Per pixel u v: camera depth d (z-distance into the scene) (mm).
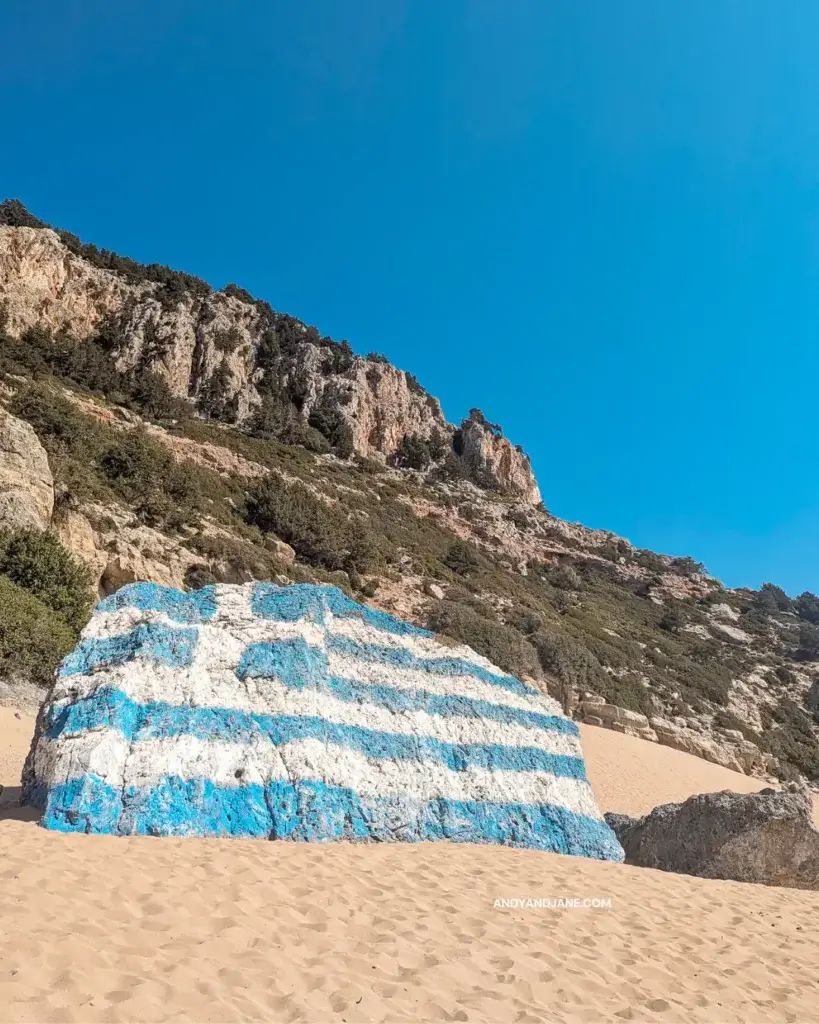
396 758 9469
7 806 8102
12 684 15352
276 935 5109
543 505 90875
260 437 59656
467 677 11078
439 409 92562
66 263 61562
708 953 6281
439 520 61688
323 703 9375
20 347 49219
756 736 40375
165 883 5781
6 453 23219
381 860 7574
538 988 4949
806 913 8188
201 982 4207
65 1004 3740
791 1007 5305
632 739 31719
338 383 77562
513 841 9508
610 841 10305
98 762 7582
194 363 65750
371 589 37250
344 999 4309
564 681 34500
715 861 10234
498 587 47562
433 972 4910
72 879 5605
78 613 19797
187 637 9188
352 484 58031
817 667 58625
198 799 7832
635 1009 4883
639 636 53250
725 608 70688
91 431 36281
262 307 83562
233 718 8617
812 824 10422
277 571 32219
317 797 8344
